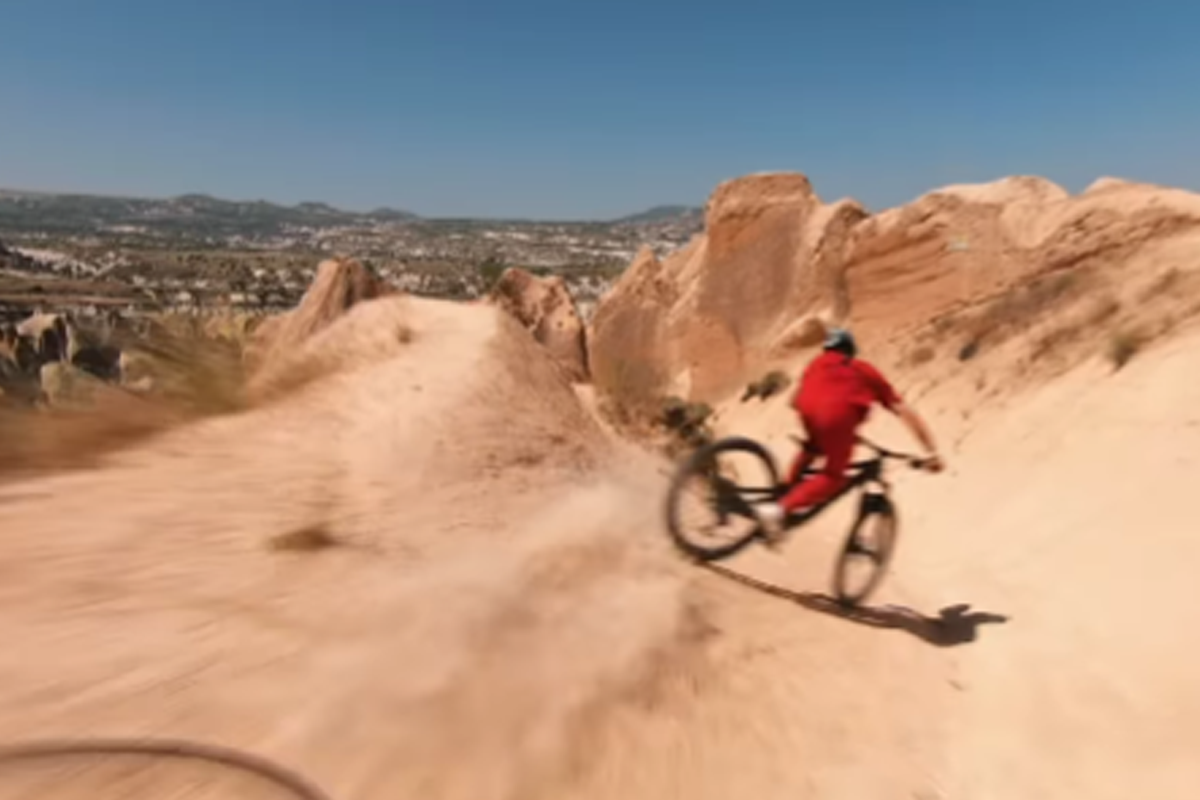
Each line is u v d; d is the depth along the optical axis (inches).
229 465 245.6
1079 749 182.4
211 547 179.8
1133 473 409.4
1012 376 719.1
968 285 958.4
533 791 129.5
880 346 1018.1
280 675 135.3
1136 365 564.4
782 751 169.8
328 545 195.6
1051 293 812.6
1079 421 542.6
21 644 129.6
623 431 682.8
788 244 1365.7
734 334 1369.3
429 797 118.6
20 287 4940.9
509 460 341.1
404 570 190.1
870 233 1066.7
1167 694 195.6
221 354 369.1
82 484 206.7
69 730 111.7
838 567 273.0
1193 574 259.0
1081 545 337.7
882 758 177.6
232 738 117.4
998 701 213.3
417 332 641.6
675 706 172.2
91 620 140.3
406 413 358.6
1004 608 295.1
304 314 950.4
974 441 653.3
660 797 140.3
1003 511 470.3
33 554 161.3
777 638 231.0
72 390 273.0
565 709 153.5
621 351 1542.8
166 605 150.0
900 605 301.3
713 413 1216.8
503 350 598.5
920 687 221.1
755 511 252.7
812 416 247.8
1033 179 1003.3
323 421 319.9
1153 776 165.8
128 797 101.9
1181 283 657.6
